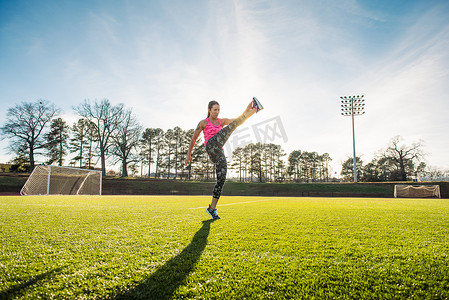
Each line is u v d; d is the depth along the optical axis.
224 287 1.14
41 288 1.11
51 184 17.36
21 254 1.57
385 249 1.70
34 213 3.56
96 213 3.66
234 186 36.41
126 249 1.70
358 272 1.28
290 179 67.06
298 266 1.37
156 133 50.03
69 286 1.14
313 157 69.31
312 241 1.93
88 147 41.34
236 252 1.63
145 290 1.11
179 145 51.16
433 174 57.88
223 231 2.32
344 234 2.20
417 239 2.02
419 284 1.14
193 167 52.12
